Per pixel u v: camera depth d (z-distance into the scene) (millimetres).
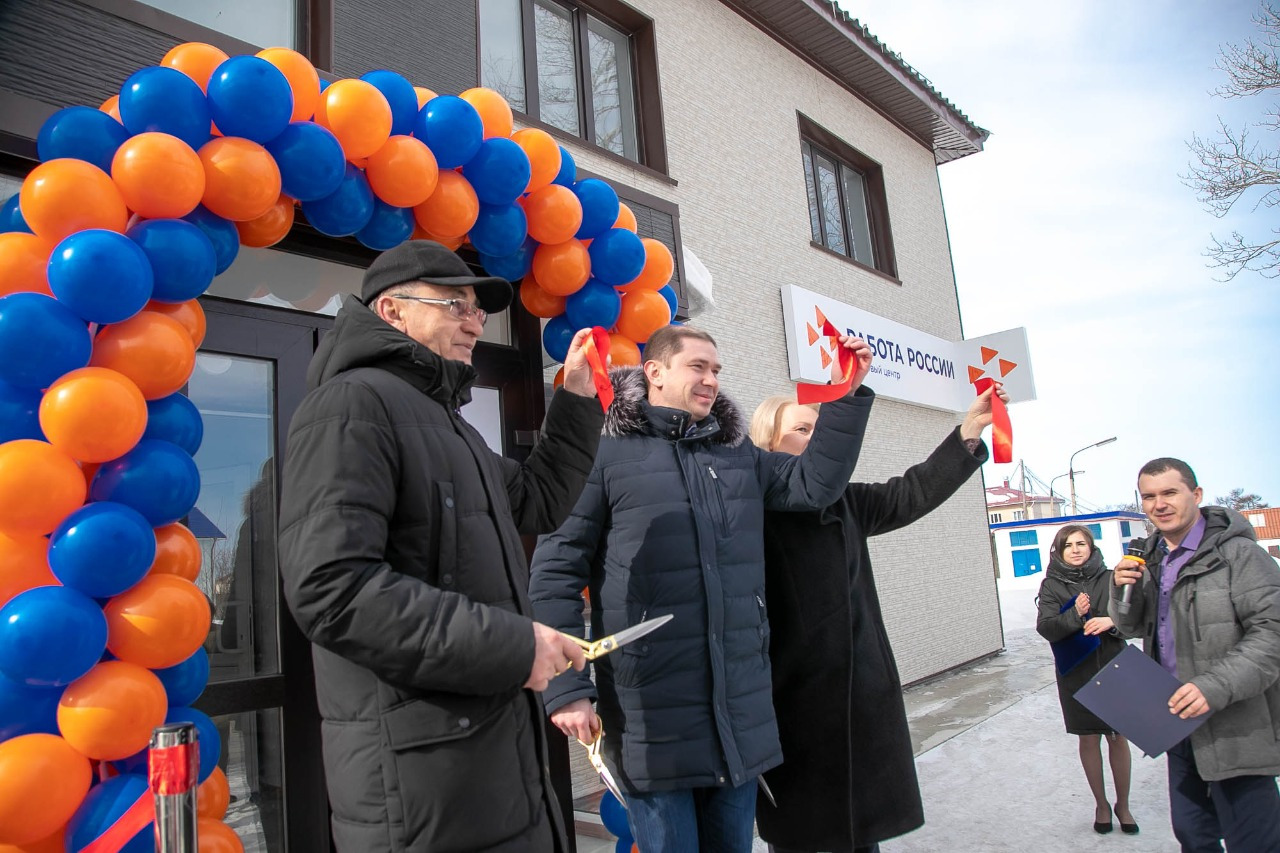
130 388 1729
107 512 1672
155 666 1739
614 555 2293
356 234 2559
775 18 7824
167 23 2664
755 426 3117
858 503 2805
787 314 7168
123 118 1954
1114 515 21219
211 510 2764
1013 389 9383
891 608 8039
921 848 3695
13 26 2307
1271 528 44469
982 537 9898
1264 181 10867
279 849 2705
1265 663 2463
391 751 1427
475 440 1746
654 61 6391
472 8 3848
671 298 3371
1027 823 3973
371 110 2271
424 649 1349
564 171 2984
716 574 2246
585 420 2100
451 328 1773
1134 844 3662
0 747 1589
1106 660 3797
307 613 1372
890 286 9055
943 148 10742
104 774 1694
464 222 2584
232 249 2104
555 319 3154
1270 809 2549
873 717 2557
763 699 2285
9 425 1725
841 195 8961
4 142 2238
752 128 7383
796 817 2488
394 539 1527
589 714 2072
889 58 8773
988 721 6188
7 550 1658
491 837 1457
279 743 2752
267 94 2014
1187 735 2500
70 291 1677
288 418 2967
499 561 1641
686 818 2170
